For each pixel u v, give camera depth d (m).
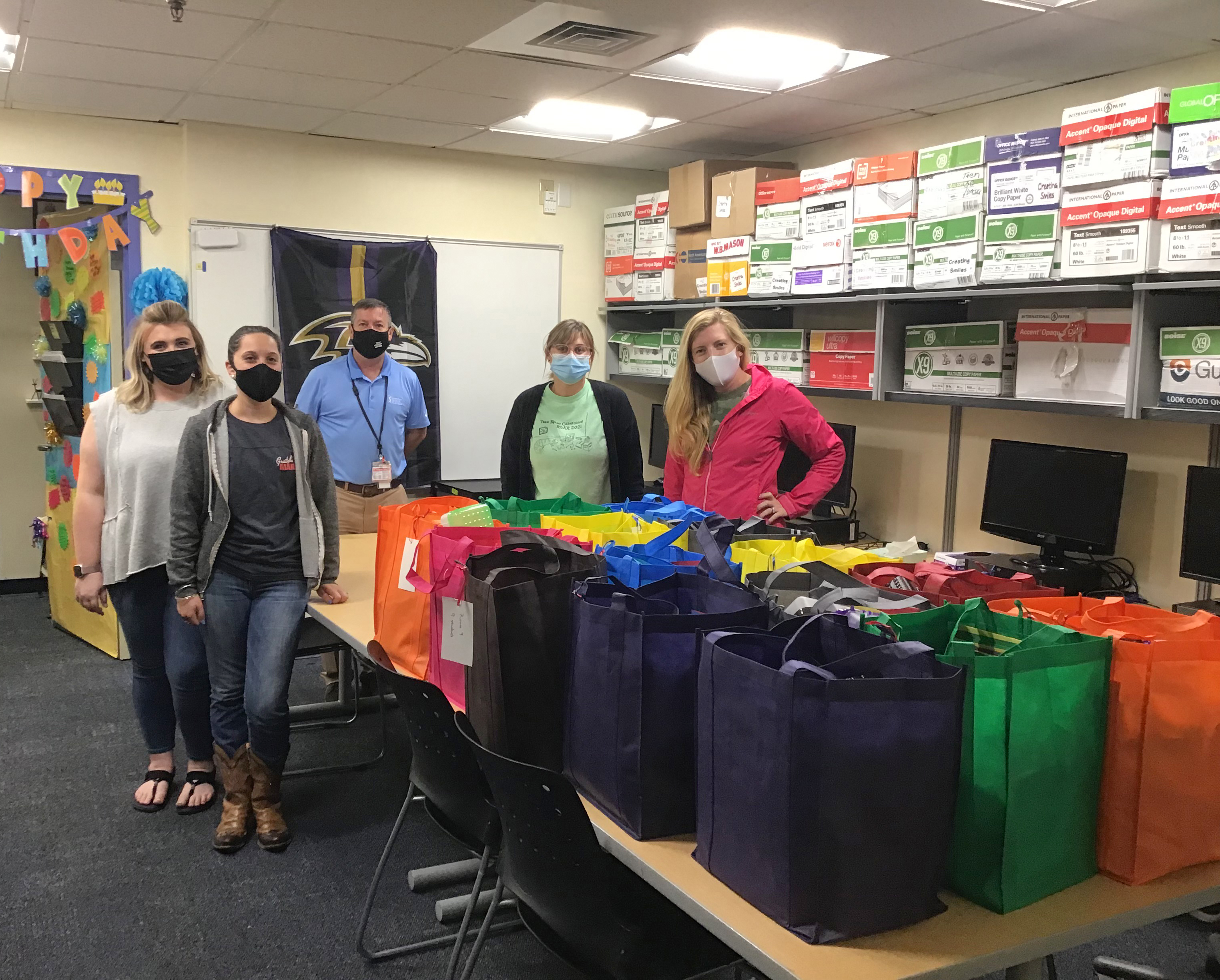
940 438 4.55
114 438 2.96
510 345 5.83
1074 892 1.39
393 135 5.14
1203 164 2.96
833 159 5.16
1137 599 3.51
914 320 4.29
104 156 4.75
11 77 4.00
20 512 5.99
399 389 4.22
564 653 1.80
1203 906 1.42
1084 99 3.91
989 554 4.03
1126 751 1.40
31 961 2.41
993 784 1.32
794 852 1.24
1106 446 3.86
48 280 5.23
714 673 1.37
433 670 2.22
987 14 3.10
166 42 3.53
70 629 5.13
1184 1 2.96
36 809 3.22
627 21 3.23
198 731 3.17
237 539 2.78
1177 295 3.30
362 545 3.65
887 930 1.27
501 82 4.03
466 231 5.62
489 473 5.86
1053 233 3.41
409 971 2.41
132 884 2.77
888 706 1.23
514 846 1.75
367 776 3.54
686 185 5.22
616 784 1.57
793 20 3.19
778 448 3.22
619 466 3.66
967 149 3.68
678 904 1.38
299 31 3.39
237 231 4.99
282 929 2.57
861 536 4.82
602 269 6.12
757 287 4.78
